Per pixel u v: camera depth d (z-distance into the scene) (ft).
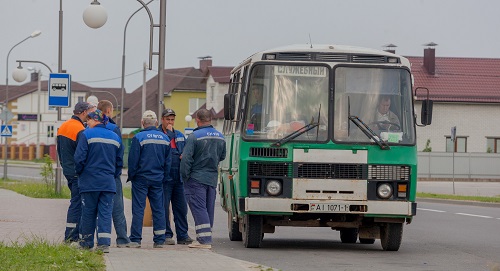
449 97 496.23
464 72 518.37
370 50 104.68
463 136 496.64
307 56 103.19
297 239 124.06
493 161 447.01
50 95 180.14
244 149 101.35
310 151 101.04
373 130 101.96
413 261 93.66
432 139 495.82
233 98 103.30
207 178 102.37
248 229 105.09
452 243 117.50
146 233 121.08
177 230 106.52
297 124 101.86
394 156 101.45
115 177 92.38
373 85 103.09
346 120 102.01
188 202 102.68
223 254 98.37
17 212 152.35
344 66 103.19
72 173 96.94
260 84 102.68
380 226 107.34
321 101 102.37
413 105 102.99
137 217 100.17
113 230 124.06
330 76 102.78
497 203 224.94
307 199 100.53
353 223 104.27
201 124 103.60
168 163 101.35
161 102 133.39
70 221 97.71
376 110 102.58
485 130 497.87
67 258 75.56
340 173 100.94
